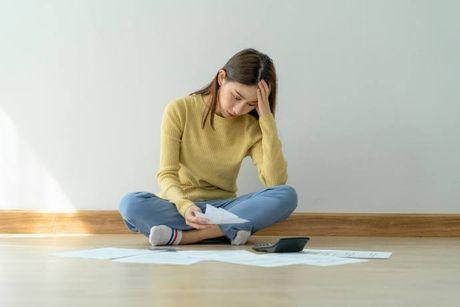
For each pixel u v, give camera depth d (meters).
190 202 2.21
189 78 2.91
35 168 2.88
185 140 2.53
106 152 2.90
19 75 2.88
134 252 1.81
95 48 2.89
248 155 2.65
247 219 2.30
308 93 2.95
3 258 1.71
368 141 2.97
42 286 1.21
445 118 2.98
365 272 1.47
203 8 2.91
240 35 2.92
